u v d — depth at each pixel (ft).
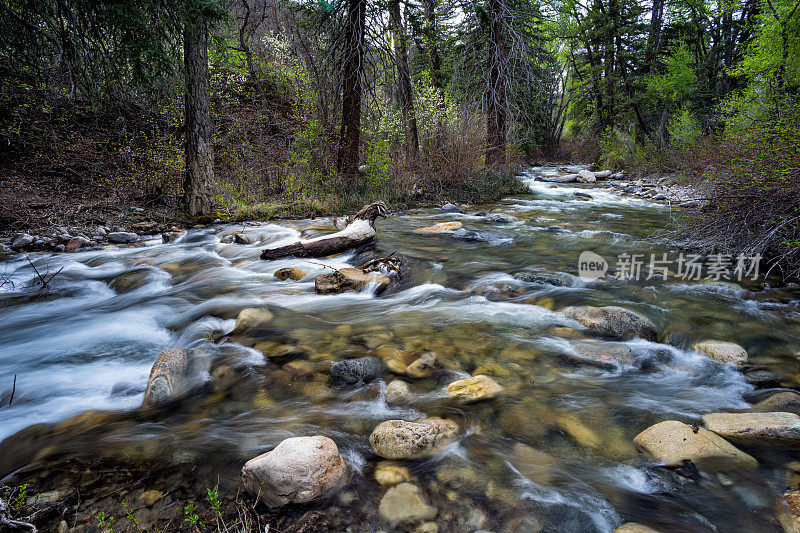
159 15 20.52
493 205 36.88
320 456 6.53
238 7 53.36
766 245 16.57
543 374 10.02
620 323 12.21
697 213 20.35
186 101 28.17
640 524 5.88
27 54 21.77
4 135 30.22
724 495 6.37
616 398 9.05
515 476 6.81
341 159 36.76
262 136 39.27
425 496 6.39
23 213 26.08
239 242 23.65
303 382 9.71
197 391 9.51
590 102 80.59
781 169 16.16
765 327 12.25
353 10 34.14
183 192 31.22
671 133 55.36
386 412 8.59
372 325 12.84
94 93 23.54
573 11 73.61
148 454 7.35
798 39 38.81
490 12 42.70
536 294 15.12
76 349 12.09
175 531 5.76
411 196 36.73
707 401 8.98
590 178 58.18
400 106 40.55
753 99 36.09
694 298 14.48
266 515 6.05
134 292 16.97
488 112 42.75
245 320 12.86
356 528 5.84
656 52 72.23
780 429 7.61
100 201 29.60
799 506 6.04
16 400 9.40
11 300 16.15
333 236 21.47
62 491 6.47
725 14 61.41
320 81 36.32
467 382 9.50
